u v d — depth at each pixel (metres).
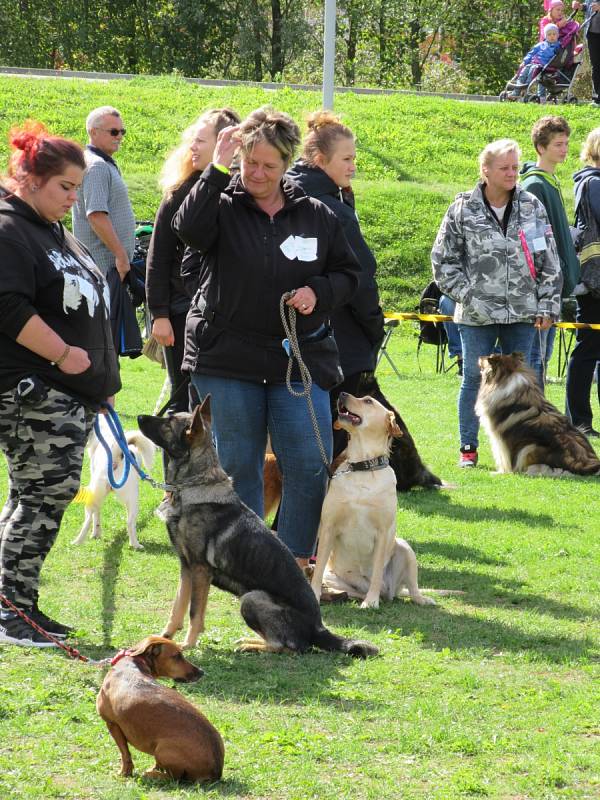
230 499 6.16
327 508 7.13
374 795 4.12
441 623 6.77
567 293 12.19
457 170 30.00
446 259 11.52
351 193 8.12
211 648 6.08
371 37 58.59
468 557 8.47
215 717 4.91
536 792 4.23
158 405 10.04
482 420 12.25
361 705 5.16
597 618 6.95
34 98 31.44
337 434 8.19
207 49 58.12
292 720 4.92
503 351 12.13
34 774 4.21
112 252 9.86
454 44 57.62
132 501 8.30
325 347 6.86
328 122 7.79
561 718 5.07
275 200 6.63
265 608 5.97
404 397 16.66
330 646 6.03
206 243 6.50
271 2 58.25
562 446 11.93
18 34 56.66
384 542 7.20
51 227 5.89
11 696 5.02
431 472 11.34
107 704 4.24
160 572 7.64
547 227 11.36
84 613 6.53
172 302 8.14
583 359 13.19
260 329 6.60
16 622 5.89
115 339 9.82
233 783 4.19
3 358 5.71
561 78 35.19
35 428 5.80
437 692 5.42
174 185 7.84
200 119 7.77
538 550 8.67
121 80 35.19
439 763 4.52
